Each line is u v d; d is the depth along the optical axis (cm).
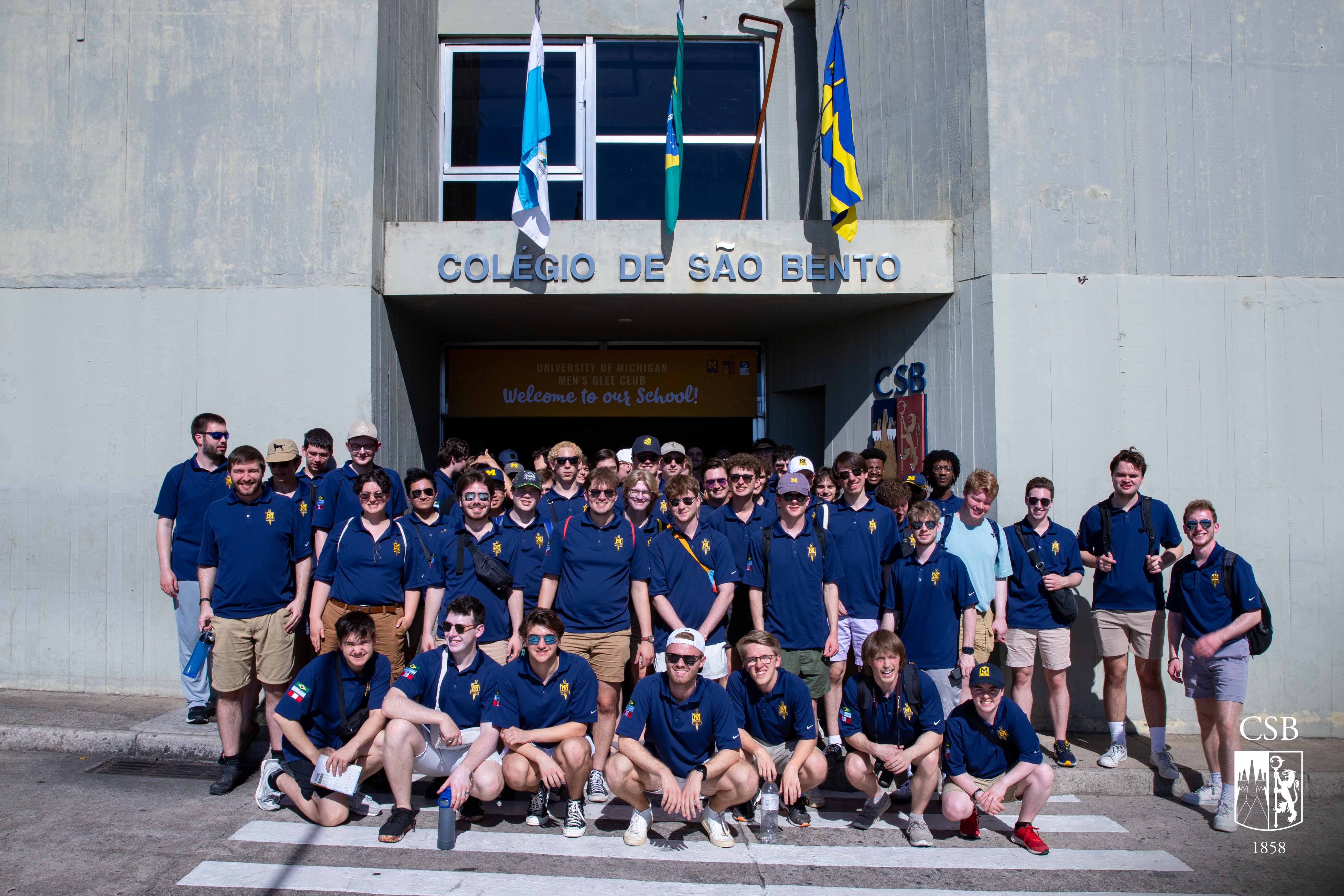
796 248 746
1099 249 707
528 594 575
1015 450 692
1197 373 709
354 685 507
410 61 826
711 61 981
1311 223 723
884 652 489
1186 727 691
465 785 477
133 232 716
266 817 505
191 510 627
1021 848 492
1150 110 713
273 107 718
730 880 441
